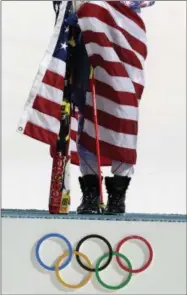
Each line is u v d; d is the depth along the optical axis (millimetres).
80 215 6152
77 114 7180
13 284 5613
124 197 6629
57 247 5648
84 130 6570
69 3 6484
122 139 6367
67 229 5660
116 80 6316
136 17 6613
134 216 6414
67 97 6477
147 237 5723
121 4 6543
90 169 6648
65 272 5625
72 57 6570
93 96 6363
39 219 5660
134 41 6574
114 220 5703
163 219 5859
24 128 6250
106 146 6449
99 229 5684
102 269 5641
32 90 6297
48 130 6277
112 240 5688
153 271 5703
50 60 6352
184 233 5770
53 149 6574
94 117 6352
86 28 6340
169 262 5734
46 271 5625
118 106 6344
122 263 5672
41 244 5641
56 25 6410
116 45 6457
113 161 6574
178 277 5734
